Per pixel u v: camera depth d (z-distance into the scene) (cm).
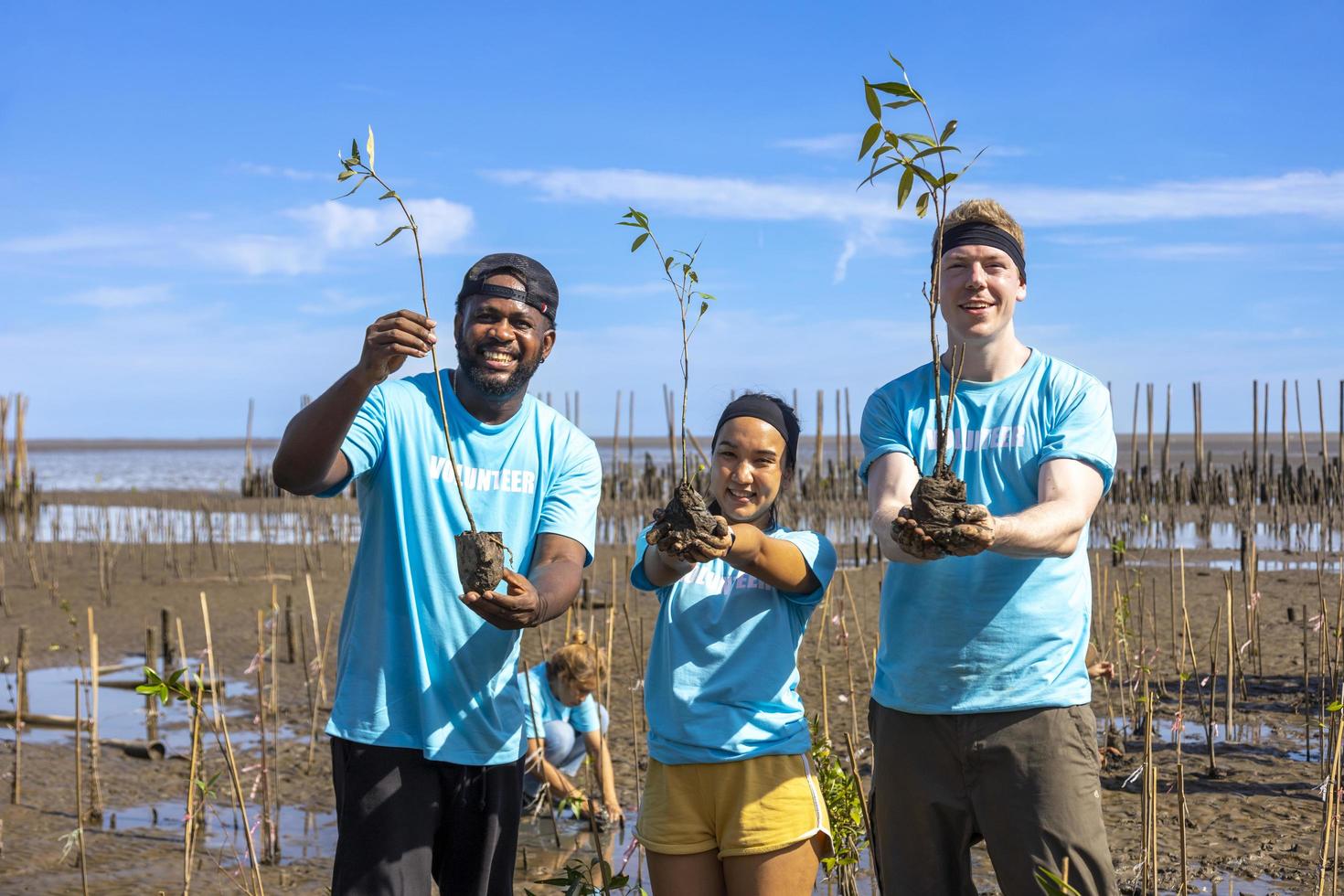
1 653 1152
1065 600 317
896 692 327
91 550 2011
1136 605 1216
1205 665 964
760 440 343
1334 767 428
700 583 340
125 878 552
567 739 634
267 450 14262
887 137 264
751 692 328
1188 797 634
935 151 264
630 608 1301
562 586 331
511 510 345
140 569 1819
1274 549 1953
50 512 3341
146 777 722
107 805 664
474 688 336
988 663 312
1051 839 305
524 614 312
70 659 1123
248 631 1258
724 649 332
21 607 1448
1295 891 498
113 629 1281
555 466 356
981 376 331
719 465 348
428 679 330
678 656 336
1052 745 309
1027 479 320
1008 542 281
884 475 324
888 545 304
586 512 357
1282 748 721
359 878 324
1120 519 2373
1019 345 336
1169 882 514
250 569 1811
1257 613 942
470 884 344
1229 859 539
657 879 332
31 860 573
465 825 342
